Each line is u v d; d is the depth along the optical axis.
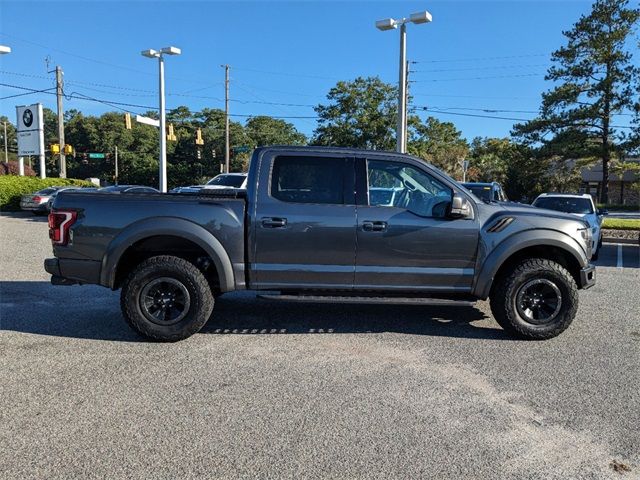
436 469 3.12
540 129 38.34
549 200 13.70
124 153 83.25
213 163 80.00
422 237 5.49
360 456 3.25
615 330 6.11
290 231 5.43
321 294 5.62
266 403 3.98
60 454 3.23
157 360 4.91
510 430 3.61
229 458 3.21
